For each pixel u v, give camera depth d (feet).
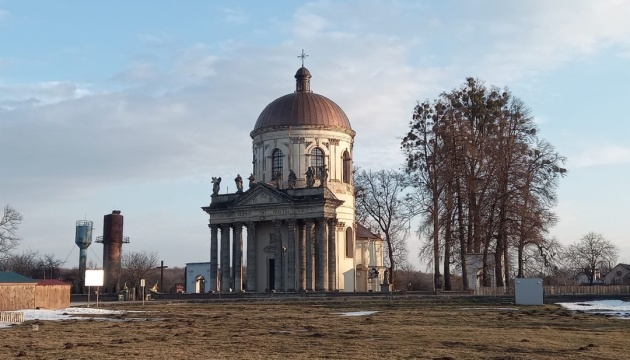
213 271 387.14
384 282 382.63
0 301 253.24
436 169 326.03
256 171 403.75
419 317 196.24
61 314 224.74
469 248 315.37
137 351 111.34
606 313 206.59
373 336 135.85
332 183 387.96
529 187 305.53
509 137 315.78
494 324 167.94
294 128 391.45
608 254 633.61
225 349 114.42
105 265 509.35
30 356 104.83
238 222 380.78
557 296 294.87
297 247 369.50
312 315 213.66
